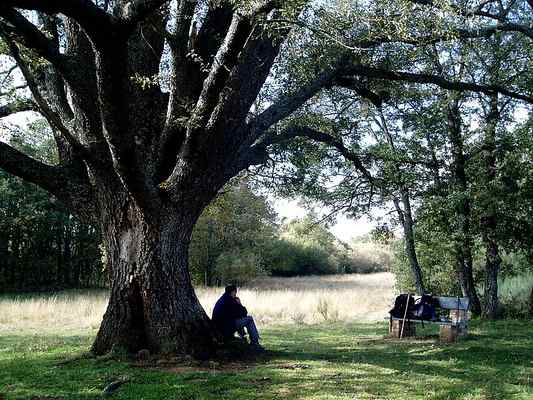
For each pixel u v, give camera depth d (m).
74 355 9.19
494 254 17.66
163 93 10.68
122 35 6.32
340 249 63.88
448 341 12.23
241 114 9.19
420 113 17.30
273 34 8.31
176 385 6.88
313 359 9.31
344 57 10.89
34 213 38.94
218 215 34.34
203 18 10.55
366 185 17.77
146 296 8.98
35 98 8.07
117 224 9.27
